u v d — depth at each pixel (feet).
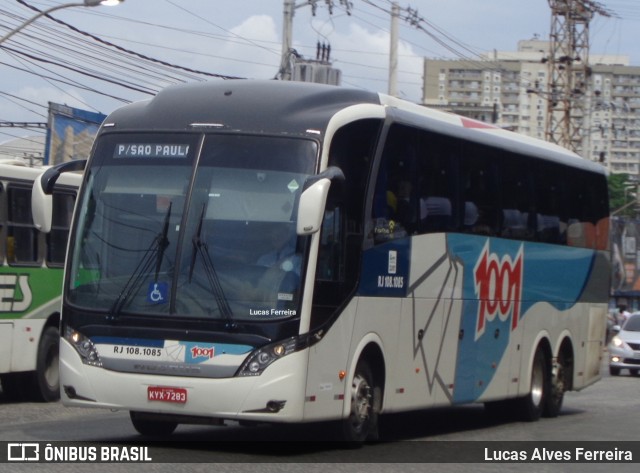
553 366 70.74
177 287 42.34
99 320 43.09
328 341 43.37
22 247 65.10
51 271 67.77
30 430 51.78
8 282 63.67
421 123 52.11
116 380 42.52
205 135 44.04
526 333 66.39
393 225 49.19
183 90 46.85
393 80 138.72
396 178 49.55
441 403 55.06
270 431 53.47
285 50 118.93
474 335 58.75
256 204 42.70
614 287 257.75
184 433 51.85
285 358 41.24
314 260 42.22
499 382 62.54
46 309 67.31
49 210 44.98
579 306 75.51
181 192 43.47
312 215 40.19
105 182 44.86
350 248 45.27
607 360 168.04
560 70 227.61
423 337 52.54
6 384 68.08
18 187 64.80
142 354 42.32
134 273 43.06
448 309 55.31
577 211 74.79
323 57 126.21
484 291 59.82
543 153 68.39
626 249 260.42
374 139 47.47
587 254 76.48
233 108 44.70
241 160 43.32
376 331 47.65
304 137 43.34
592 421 69.00
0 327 62.90
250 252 42.19
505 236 62.54
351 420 46.34
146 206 43.78
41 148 162.09
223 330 41.57
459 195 56.49
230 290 41.91
